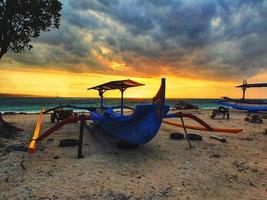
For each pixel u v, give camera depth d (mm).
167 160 8992
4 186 6484
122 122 9844
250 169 8375
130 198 6020
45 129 14906
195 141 12156
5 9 13328
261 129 16719
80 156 8977
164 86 8820
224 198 6246
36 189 6332
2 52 13820
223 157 9664
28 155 9156
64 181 6848
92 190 6344
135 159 8984
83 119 9328
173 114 11227
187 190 6586
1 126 12430
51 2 14750
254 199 6223
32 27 14344
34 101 75750
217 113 23484
